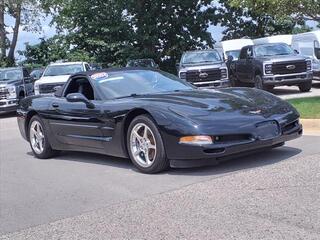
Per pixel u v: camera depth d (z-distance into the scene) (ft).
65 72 64.80
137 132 22.67
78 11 112.37
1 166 28.02
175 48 121.29
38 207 19.17
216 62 65.62
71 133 26.66
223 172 21.34
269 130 21.53
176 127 20.79
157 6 118.01
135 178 21.99
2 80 66.54
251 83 64.80
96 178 22.85
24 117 30.04
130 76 26.48
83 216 17.48
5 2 128.06
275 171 20.70
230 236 14.29
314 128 30.48
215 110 21.45
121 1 114.42
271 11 41.75
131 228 15.78
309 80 59.93
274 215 15.65
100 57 111.75
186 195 18.57
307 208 16.03
